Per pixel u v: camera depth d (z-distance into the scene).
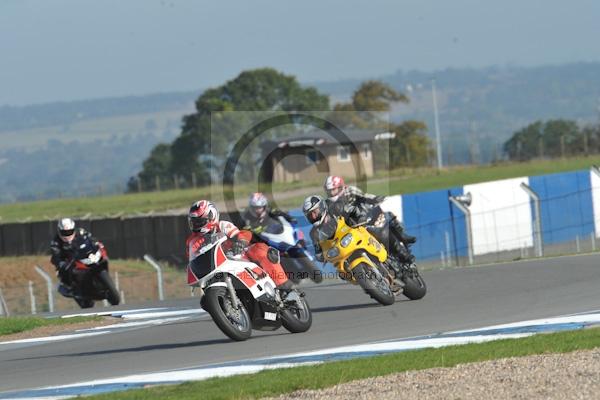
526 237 129.75
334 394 31.16
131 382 36.50
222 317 43.84
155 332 53.53
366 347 40.00
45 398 35.00
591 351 34.62
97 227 150.25
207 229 43.97
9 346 53.81
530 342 37.28
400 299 58.72
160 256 144.12
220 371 37.09
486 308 51.16
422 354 36.66
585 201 135.88
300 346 42.59
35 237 158.75
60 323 62.34
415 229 122.56
